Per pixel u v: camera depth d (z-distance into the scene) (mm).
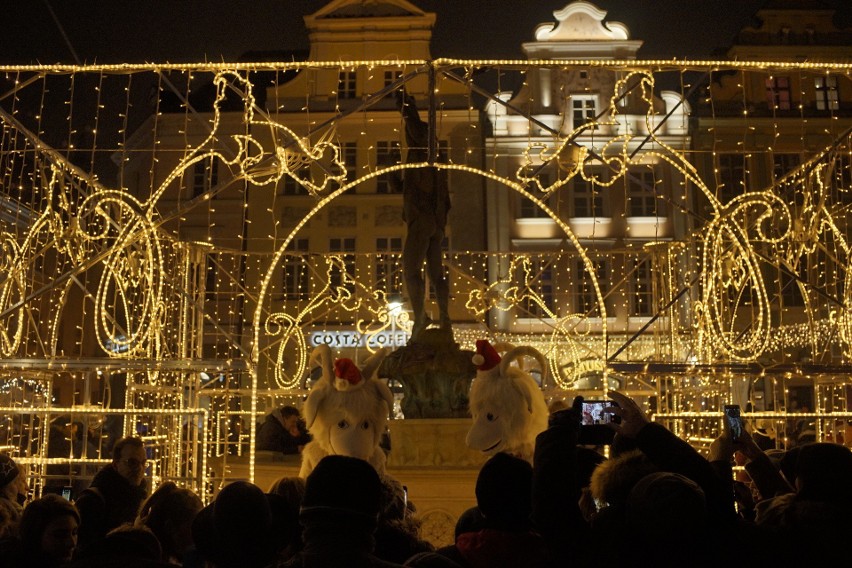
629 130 24281
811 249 12586
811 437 12023
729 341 12828
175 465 11438
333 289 24594
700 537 2617
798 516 2867
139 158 25641
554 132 11367
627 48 24516
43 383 12109
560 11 24688
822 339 17609
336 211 24797
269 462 8852
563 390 11398
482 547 2916
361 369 6977
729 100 24547
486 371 7160
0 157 11531
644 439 2863
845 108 24453
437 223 8953
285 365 23688
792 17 24766
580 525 2766
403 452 8117
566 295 24094
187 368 8742
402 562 3688
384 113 24578
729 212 12555
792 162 24344
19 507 5227
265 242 24750
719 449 3422
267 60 26750
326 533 2512
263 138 24875
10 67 9625
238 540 2939
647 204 24562
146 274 12320
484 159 24562
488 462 3057
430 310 23891
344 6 25047
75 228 11484
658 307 16250
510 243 24328
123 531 3354
